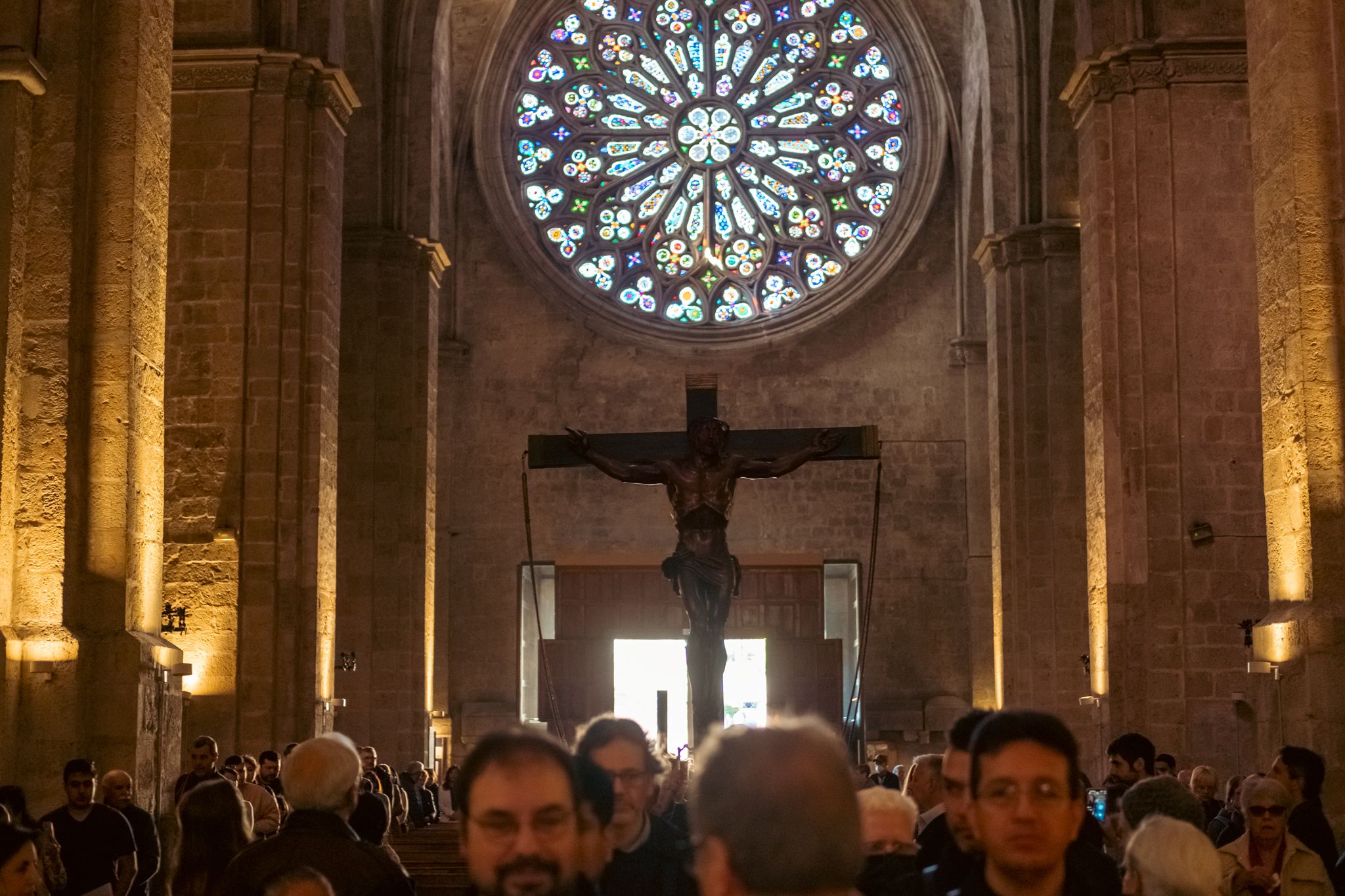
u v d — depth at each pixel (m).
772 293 38.12
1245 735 20.61
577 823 3.74
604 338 37.75
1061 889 4.40
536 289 37.91
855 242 38.16
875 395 37.19
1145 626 21.06
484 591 36.81
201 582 21.02
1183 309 21.58
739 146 38.53
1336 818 12.91
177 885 7.04
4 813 8.13
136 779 13.32
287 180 21.78
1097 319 21.86
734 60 38.84
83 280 13.80
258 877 6.02
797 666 36.06
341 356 29.45
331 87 22.12
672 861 5.82
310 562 21.27
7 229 13.48
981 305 36.62
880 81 38.44
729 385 37.41
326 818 6.25
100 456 13.66
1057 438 29.20
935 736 35.62
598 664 36.38
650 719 36.19
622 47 38.91
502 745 3.72
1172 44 21.81
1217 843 10.72
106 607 13.53
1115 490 21.39
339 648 28.62
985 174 31.30
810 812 2.80
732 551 36.62
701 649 17.42
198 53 21.75
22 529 13.45
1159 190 21.77
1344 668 13.09
